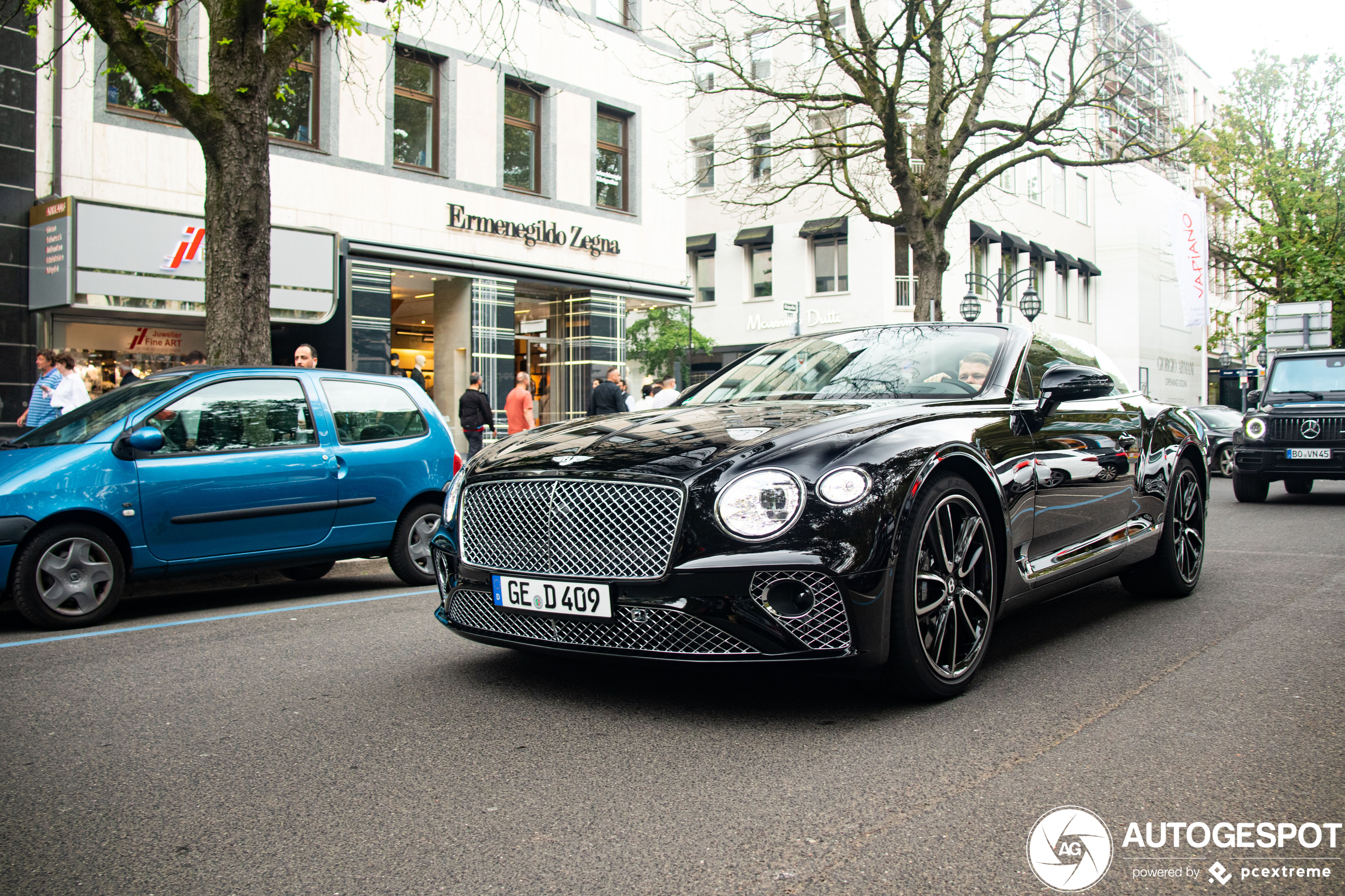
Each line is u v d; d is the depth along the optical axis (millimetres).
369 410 6945
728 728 3354
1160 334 40656
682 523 3211
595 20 19250
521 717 3527
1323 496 14133
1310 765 2930
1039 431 4328
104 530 5742
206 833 2553
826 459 3314
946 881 2215
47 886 2254
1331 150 30797
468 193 16938
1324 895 2143
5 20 11875
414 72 16484
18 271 12180
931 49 14430
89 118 12578
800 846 2404
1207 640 4664
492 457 3814
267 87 8234
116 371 13016
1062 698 3668
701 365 32000
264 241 8234
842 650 3193
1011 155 30172
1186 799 2680
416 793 2812
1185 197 29047
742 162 30000
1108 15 14750
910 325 5043
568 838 2482
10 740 3381
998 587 3904
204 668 4406
